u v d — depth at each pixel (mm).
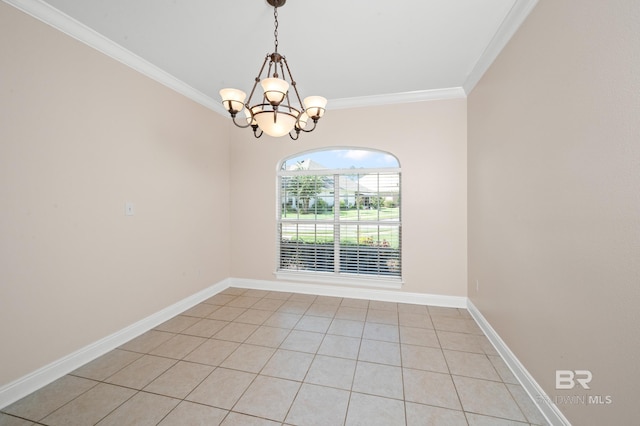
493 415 1569
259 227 3787
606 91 1136
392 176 3402
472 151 2885
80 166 2027
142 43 2217
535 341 1684
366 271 3508
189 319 2846
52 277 1860
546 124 1563
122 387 1802
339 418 1551
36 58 1763
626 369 1051
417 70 2668
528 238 1763
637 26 993
